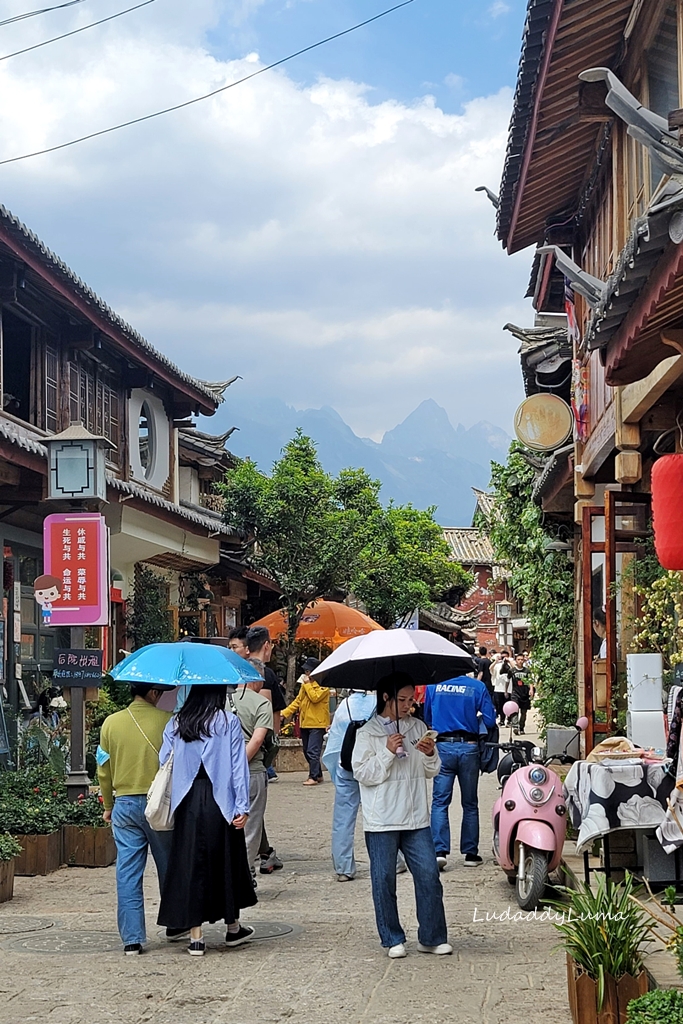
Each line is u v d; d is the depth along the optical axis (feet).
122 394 70.18
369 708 34.94
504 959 24.16
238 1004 21.12
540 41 34.86
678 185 18.93
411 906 30.48
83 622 40.34
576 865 30.94
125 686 55.06
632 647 40.68
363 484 96.94
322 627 78.95
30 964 24.49
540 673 71.15
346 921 28.71
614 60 36.45
